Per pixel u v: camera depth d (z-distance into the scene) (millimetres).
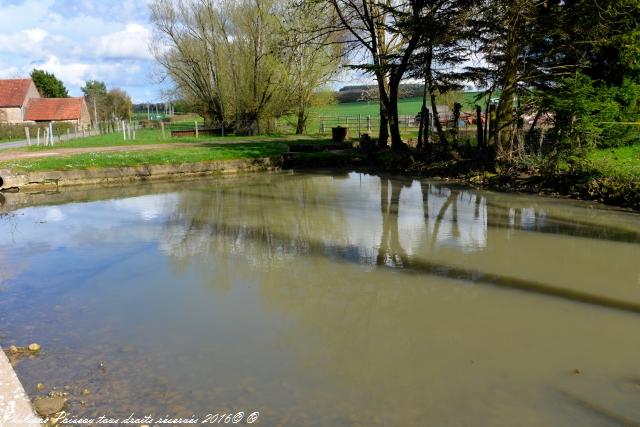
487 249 7613
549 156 12695
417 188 13680
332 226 9391
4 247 8258
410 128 32719
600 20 12445
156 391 3848
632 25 13008
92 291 6133
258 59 32562
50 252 7922
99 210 11422
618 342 4590
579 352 4414
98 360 4352
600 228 8719
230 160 17391
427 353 4438
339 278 6496
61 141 28703
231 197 12820
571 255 7230
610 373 4062
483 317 5176
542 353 4402
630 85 12961
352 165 18938
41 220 10414
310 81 32969
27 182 14680
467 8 13531
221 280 6500
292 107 34812
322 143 22750
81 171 15336
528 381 3955
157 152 18688
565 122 12227
